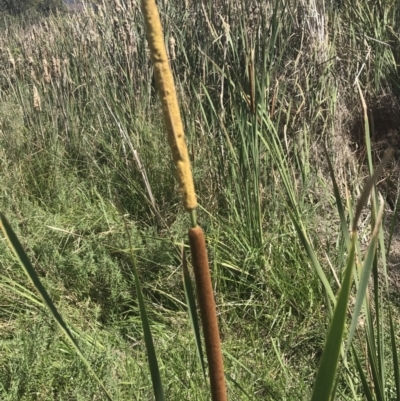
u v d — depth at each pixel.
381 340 0.97
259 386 1.57
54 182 2.89
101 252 2.18
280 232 2.16
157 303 2.08
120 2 3.47
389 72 3.06
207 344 0.53
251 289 2.08
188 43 3.09
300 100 2.63
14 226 2.23
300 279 1.98
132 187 2.61
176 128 0.47
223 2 2.82
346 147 2.55
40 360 1.57
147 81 3.17
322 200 2.21
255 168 2.05
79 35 3.88
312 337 1.80
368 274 0.57
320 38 2.90
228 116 2.57
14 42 4.91
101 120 3.23
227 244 2.22
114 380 1.51
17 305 2.04
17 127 3.23
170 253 2.18
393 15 3.19
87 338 1.78
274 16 2.56
